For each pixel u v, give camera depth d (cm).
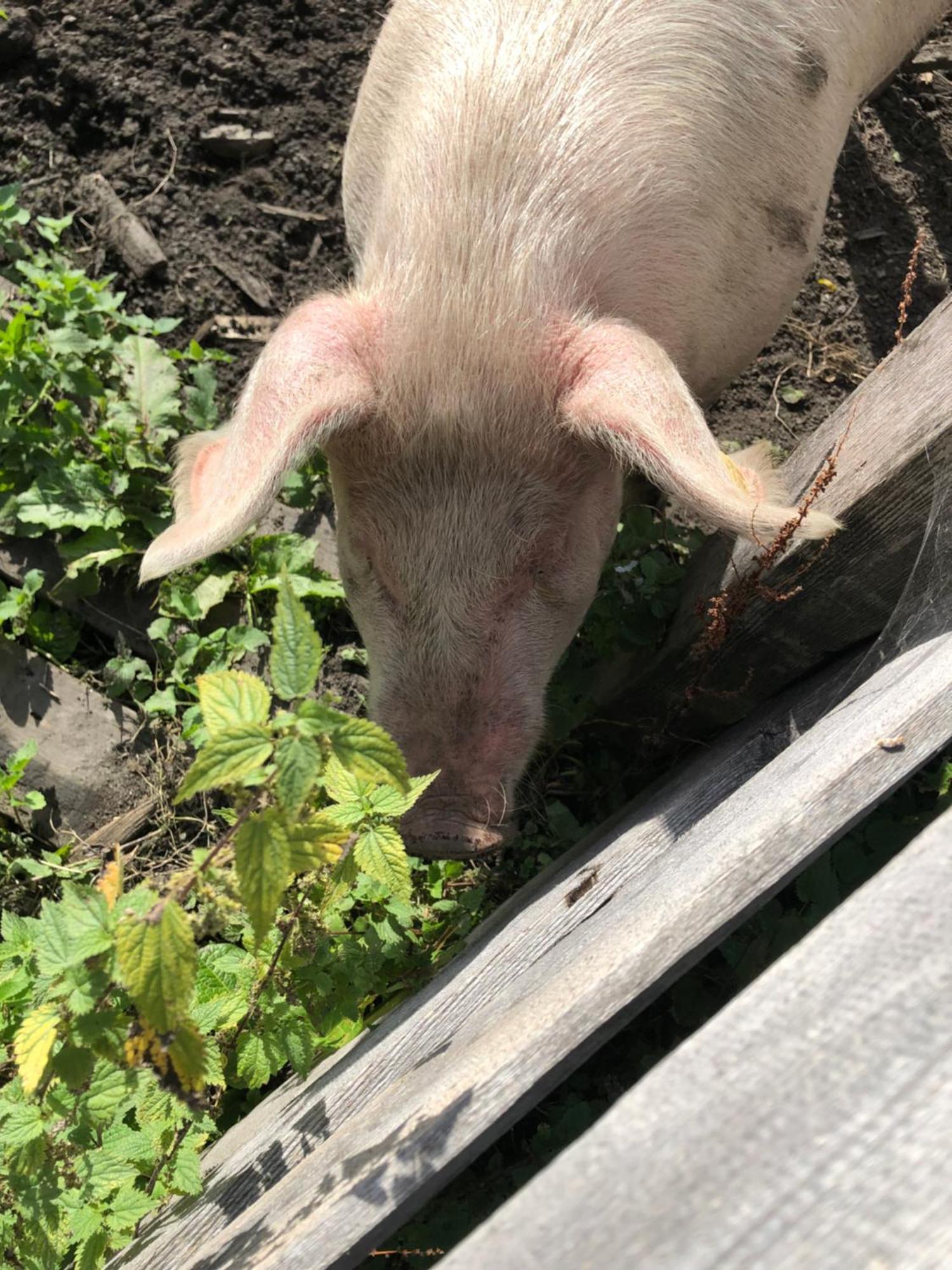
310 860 51
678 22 87
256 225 130
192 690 101
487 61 85
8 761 98
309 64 137
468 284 78
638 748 98
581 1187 28
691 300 89
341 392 73
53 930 51
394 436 77
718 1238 26
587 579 84
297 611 47
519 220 79
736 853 52
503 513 78
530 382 77
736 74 89
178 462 82
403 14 94
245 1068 64
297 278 129
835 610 75
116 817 98
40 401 110
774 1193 27
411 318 77
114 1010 52
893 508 68
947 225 140
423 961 83
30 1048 50
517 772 82
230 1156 68
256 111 135
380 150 92
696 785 79
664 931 50
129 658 103
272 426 72
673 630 90
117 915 50
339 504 83
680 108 85
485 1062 49
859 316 133
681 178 85
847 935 32
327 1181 52
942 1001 30
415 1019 68
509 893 93
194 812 99
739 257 93
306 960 67
